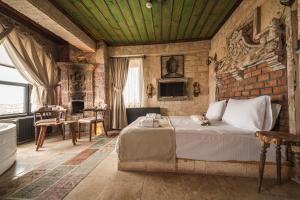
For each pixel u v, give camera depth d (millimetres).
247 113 2070
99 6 2975
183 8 3061
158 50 4840
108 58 5016
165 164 2037
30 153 2820
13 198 1535
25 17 3314
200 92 4809
